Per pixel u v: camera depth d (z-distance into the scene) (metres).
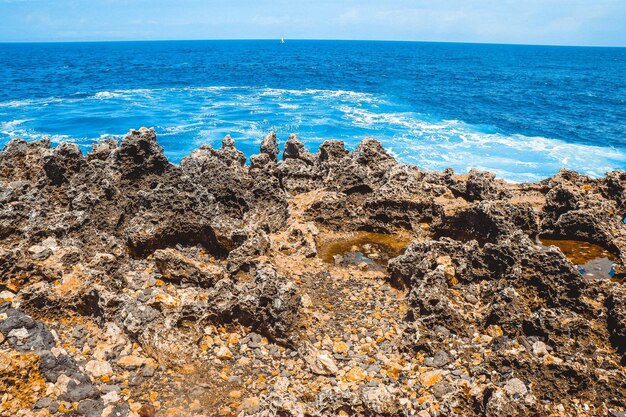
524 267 13.64
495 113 69.50
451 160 43.66
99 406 9.81
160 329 11.73
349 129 56.00
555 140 52.78
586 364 10.87
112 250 15.08
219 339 12.10
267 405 9.91
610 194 22.83
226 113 66.06
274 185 19.73
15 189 16.06
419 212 19.56
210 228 15.89
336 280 15.57
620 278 16.28
